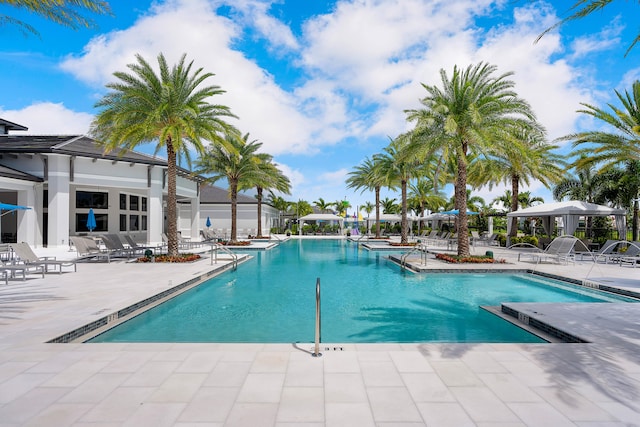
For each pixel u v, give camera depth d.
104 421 2.64
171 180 14.11
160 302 7.50
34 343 4.33
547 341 5.18
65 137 23.55
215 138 14.24
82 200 23.03
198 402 2.93
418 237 32.03
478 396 3.05
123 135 13.20
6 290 7.81
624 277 9.93
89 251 13.55
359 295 8.69
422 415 2.75
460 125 13.55
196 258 14.58
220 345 4.29
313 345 4.33
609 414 2.78
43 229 21.28
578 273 10.71
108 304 6.45
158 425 2.59
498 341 5.32
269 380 3.35
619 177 19.34
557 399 3.01
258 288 9.58
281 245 26.62
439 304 7.77
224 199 37.59
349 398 3.01
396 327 6.07
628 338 4.64
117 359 3.83
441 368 3.64
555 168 21.06
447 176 29.31
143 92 12.83
